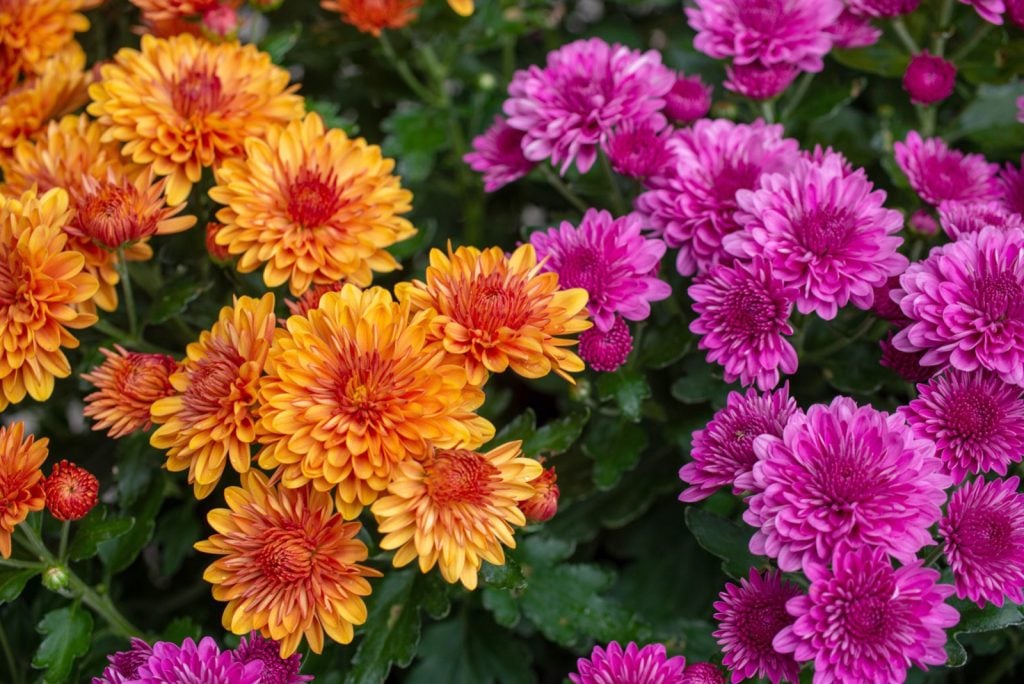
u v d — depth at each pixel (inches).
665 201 24.5
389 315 22.1
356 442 21.6
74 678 23.8
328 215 23.9
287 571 21.8
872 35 26.5
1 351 22.7
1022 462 23.4
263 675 22.1
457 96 31.0
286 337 22.2
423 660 25.9
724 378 23.8
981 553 21.8
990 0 25.5
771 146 24.7
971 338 22.4
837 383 24.8
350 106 30.5
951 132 27.5
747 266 23.3
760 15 25.3
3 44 26.2
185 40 25.2
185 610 27.1
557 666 27.1
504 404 26.7
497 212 29.9
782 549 21.4
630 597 26.6
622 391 24.5
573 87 24.8
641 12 31.7
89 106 24.5
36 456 22.6
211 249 24.2
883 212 23.4
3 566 23.7
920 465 21.5
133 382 22.7
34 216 23.0
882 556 21.2
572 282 23.6
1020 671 26.2
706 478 22.5
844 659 21.1
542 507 22.7
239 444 22.2
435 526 21.6
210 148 24.4
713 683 22.0
